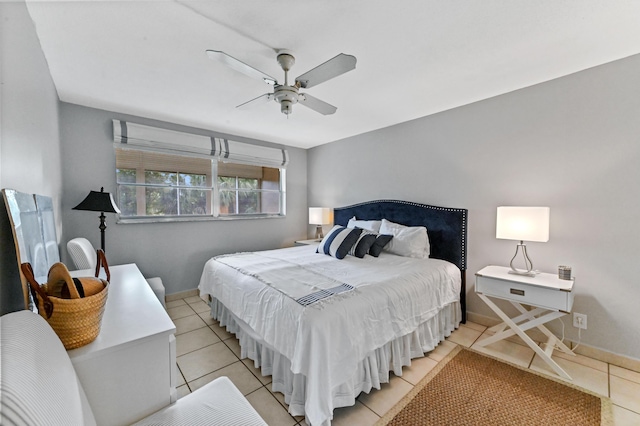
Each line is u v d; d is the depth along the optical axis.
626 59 2.00
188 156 3.60
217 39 1.72
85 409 0.84
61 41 1.71
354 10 1.47
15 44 1.17
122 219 3.20
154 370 1.12
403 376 1.95
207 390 1.21
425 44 1.80
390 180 3.60
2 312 0.95
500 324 2.59
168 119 3.31
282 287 1.87
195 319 2.90
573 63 2.07
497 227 2.34
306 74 1.71
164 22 1.56
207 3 1.41
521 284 2.10
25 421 0.52
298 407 1.58
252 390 1.81
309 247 3.56
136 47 1.80
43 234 1.44
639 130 1.97
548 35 1.72
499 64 2.07
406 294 2.00
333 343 1.49
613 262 2.09
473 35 1.71
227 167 4.10
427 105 2.88
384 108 2.96
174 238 3.50
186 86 2.40
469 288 2.88
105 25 1.57
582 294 2.22
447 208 2.99
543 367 2.06
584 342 2.21
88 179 2.90
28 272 0.93
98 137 2.95
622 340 2.06
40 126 1.63
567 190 2.28
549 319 2.03
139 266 3.25
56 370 0.72
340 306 1.60
